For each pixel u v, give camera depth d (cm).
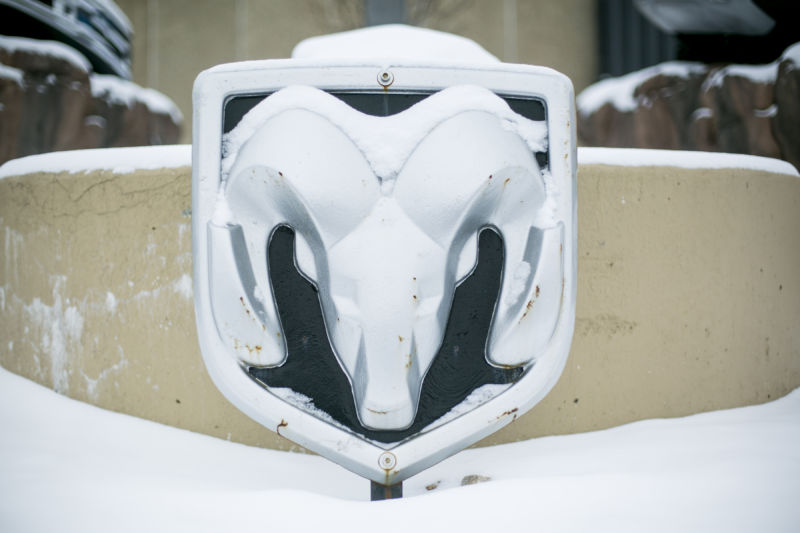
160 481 219
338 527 175
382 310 201
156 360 267
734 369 292
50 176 292
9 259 315
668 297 277
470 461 246
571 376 265
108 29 862
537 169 212
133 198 271
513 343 208
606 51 1418
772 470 207
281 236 211
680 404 279
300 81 209
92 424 263
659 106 820
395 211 205
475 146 207
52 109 689
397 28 324
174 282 265
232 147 210
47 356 293
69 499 198
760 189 302
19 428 257
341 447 201
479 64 213
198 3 1451
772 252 307
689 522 172
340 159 205
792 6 823
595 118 902
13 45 681
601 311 268
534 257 210
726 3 830
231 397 204
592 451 244
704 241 284
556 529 170
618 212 270
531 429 263
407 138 207
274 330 206
